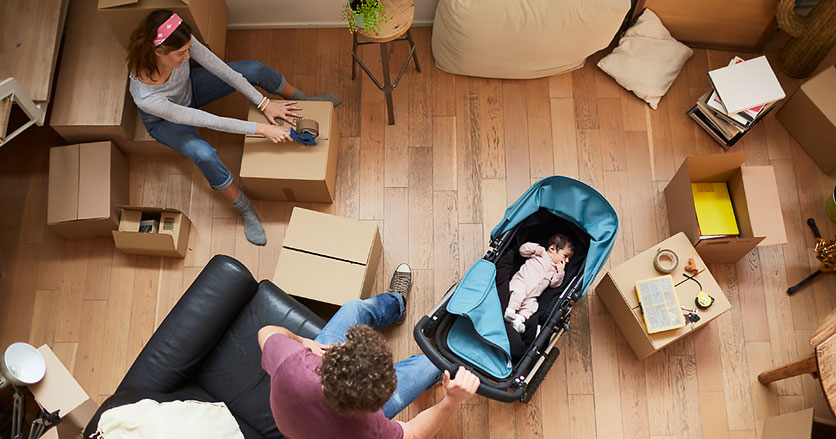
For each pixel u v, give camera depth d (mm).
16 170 3336
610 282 2947
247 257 3229
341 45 3566
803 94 3182
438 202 3301
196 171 3354
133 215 3174
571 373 3021
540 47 3240
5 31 2973
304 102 3092
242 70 3102
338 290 2816
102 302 3158
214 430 1943
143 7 2807
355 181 3334
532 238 2998
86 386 3047
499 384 2500
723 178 3160
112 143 3197
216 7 3160
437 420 1826
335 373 1423
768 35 3445
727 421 2955
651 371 3020
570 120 3424
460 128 3412
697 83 3488
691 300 2861
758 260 3180
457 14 3113
